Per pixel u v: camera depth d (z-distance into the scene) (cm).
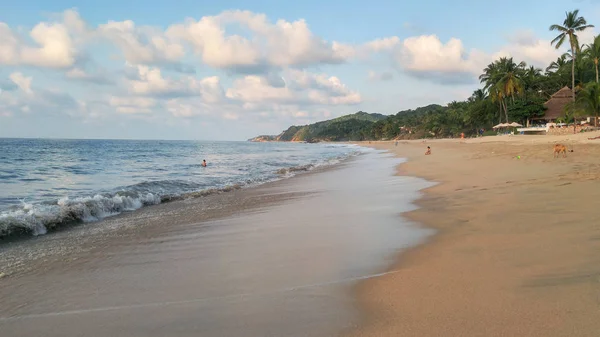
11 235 775
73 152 6091
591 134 4331
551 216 673
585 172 1234
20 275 545
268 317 359
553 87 8456
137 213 1076
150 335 341
